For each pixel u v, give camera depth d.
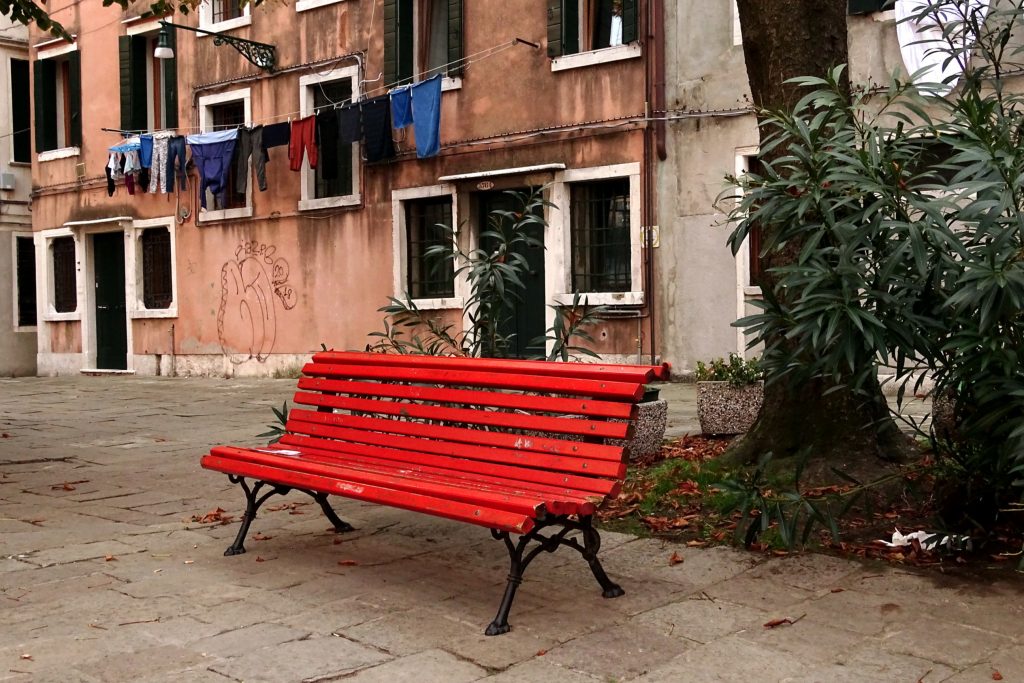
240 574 4.62
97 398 14.75
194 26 18.53
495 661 3.49
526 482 4.17
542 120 14.41
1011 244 3.90
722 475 5.82
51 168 20.94
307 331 17.30
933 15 5.23
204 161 17.66
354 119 15.80
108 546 5.17
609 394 3.98
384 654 3.57
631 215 13.59
